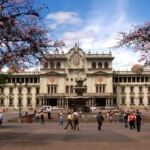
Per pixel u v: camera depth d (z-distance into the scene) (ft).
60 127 226.99
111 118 295.48
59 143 126.00
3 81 272.72
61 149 108.37
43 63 128.47
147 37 129.08
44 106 622.54
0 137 150.61
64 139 141.69
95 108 554.46
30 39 124.06
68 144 122.52
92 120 313.94
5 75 273.75
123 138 147.33
